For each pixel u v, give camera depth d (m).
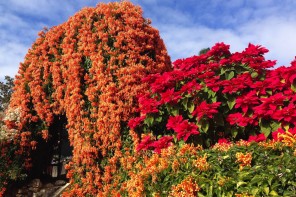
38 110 8.36
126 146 6.59
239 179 3.88
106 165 6.76
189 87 5.80
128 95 6.71
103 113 6.80
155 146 5.70
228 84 5.73
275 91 5.93
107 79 6.88
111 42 7.24
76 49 7.66
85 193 6.94
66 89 7.79
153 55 7.45
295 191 3.48
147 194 4.57
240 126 5.74
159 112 6.02
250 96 5.57
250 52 6.23
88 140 6.92
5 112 9.17
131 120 6.25
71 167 7.39
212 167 4.23
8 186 8.48
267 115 5.46
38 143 8.86
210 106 5.50
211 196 3.90
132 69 6.81
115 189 6.42
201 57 6.43
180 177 4.28
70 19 8.07
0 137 8.34
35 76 8.45
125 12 7.49
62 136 9.42
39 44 8.78
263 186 3.64
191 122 5.96
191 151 4.79
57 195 8.56
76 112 7.16
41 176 9.26
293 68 5.55
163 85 6.13
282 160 3.86
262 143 4.65
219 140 5.59
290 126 5.43
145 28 7.47
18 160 8.41
